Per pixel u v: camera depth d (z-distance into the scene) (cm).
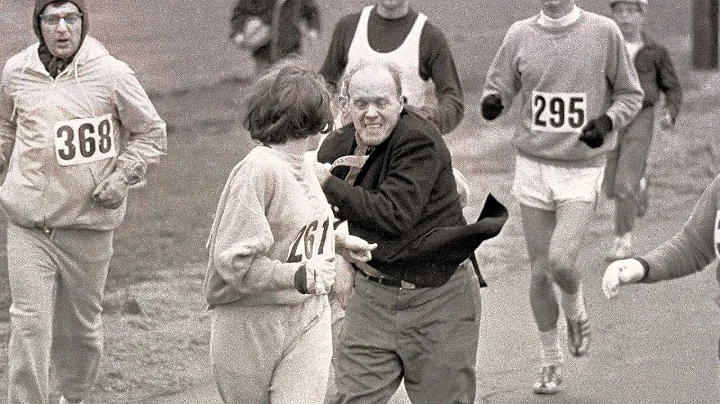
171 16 4812
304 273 1008
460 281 1194
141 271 2162
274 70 1050
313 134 1045
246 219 1020
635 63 2339
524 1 5816
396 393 1596
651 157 3231
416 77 1628
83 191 1385
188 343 1786
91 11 4822
